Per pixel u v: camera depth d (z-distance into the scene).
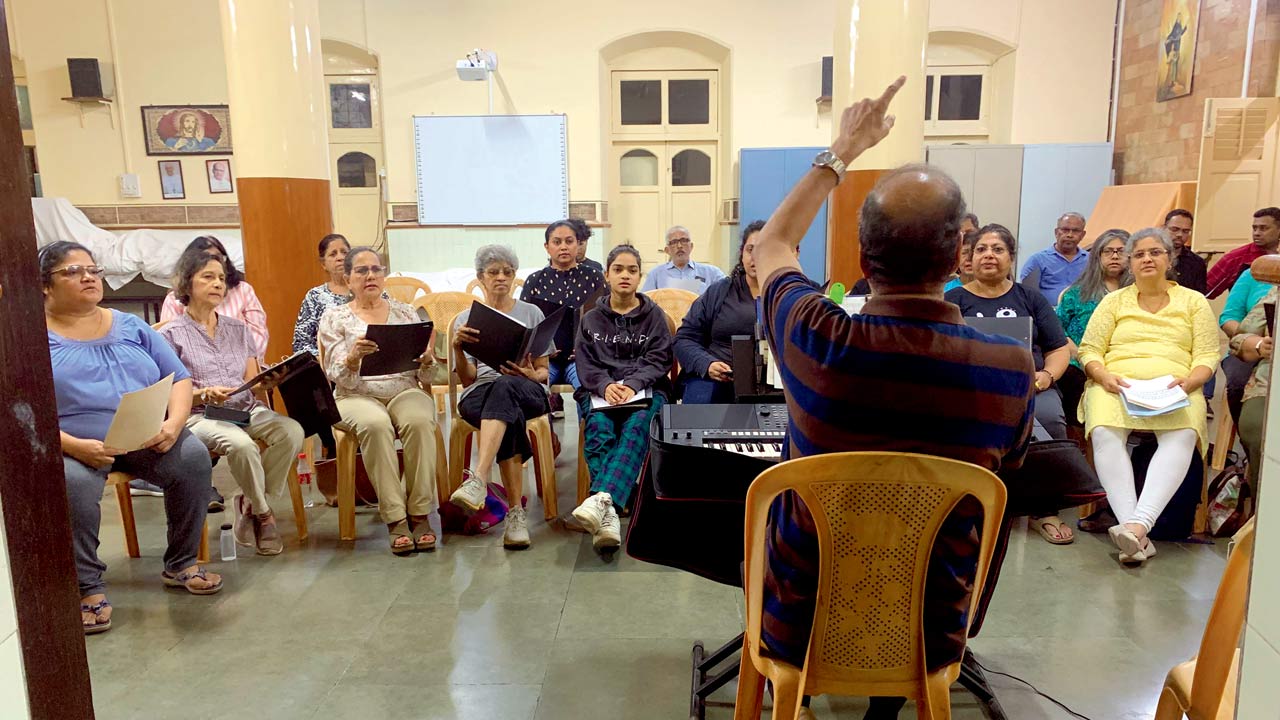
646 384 3.25
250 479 3.03
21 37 7.54
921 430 1.25
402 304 3.47
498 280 3.62
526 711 2.08
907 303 1.26
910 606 1.35
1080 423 3.53
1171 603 2.64
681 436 2.26
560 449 4.38
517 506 3.18
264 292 4.41
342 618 2.59
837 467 1.25
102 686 2.21
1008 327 2.53
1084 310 3.70
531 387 3.28
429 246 8.05
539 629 2.50
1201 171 6.33
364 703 2.12
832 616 1.36
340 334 3.31
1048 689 2.15
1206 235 6.42
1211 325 3.12
